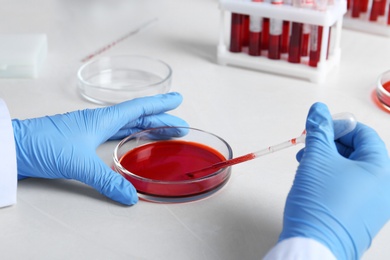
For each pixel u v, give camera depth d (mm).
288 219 1085
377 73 1944
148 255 1136
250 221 1235
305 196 1102
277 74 1939
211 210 1269
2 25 2277
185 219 1238
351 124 1247
